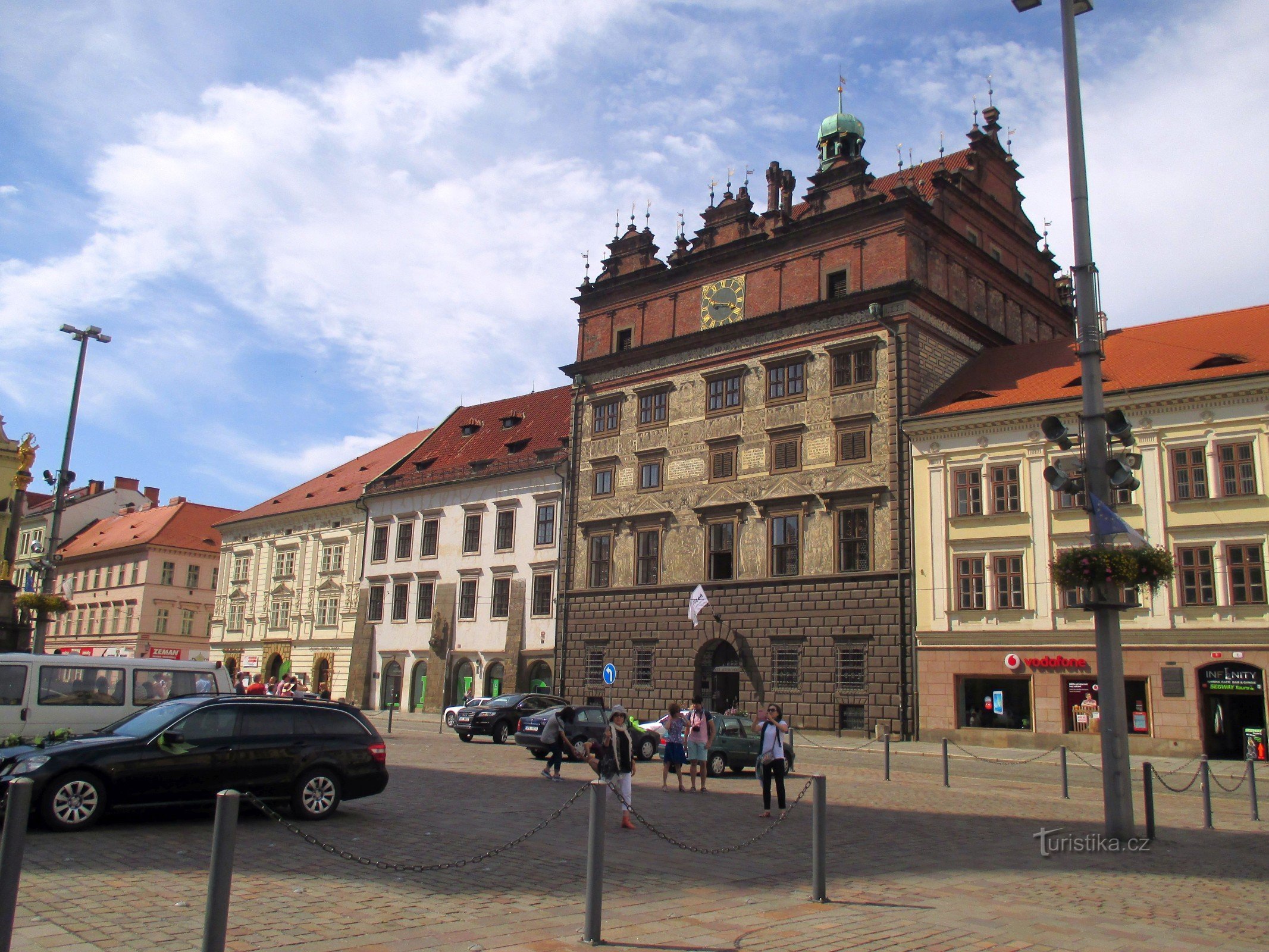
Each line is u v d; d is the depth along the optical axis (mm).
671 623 46781
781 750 18234
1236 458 33844
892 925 9555
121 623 84875
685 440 48406
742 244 48031
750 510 45094
